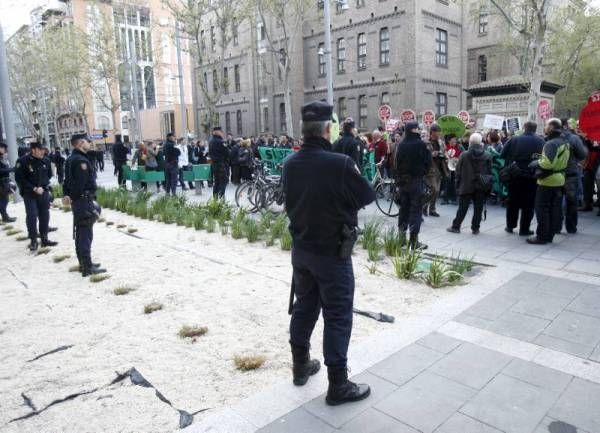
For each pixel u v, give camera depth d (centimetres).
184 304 515
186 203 1148
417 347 387
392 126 1689
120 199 1226
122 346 418
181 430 291
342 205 290
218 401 325
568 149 697
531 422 286
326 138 301
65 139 6706
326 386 334
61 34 3906
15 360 399
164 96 6391
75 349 416
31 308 527
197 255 719
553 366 351
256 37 3706
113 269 665
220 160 1203
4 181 1131
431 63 2895
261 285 568
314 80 3375
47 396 339
